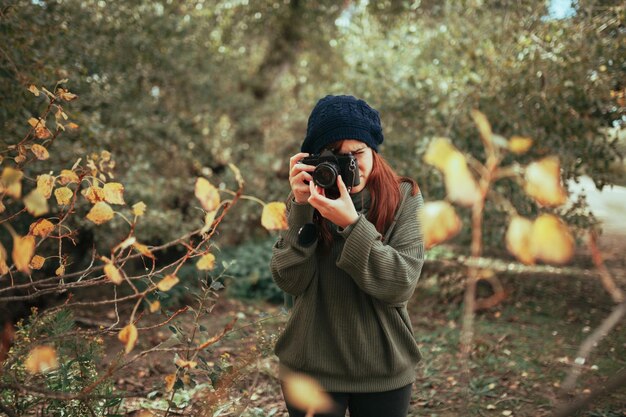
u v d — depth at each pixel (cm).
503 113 507
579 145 483
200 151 830
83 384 208
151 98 765
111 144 616
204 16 877
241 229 800
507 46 504
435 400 375
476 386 394
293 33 1017
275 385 360
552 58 470
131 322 151
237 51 975
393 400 190
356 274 175
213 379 195
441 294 639
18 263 144
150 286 175
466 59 557
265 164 822
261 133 927
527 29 482
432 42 628
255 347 210
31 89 222
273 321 278
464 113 539
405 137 620
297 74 1029
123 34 657
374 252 174
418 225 189
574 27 450
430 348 477
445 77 589
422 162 574
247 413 300
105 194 180
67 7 524
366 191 192
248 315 574
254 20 983
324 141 190
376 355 187
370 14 742
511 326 539
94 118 541
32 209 134
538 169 78
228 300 633
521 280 661
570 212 491
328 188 178
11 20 339
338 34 897
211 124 848
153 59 713
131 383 375
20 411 202
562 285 648
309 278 189
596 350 386
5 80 340
